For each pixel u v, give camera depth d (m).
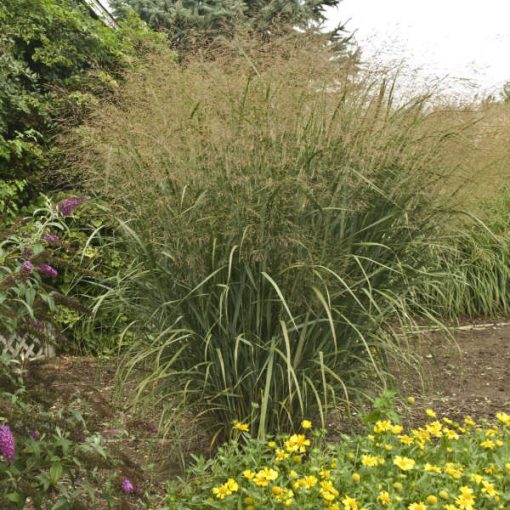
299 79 3.57
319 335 3.50
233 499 2.49
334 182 3.44
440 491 2.49
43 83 6.78
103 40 7.02
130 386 4.51
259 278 3.33
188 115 3.58
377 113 3.58
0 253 2.49
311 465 2.70
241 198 3.27
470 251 7.73
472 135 3.84
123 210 3.83
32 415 2.17
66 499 2.33
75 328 5.55
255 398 3.42
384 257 3.65
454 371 5.77
